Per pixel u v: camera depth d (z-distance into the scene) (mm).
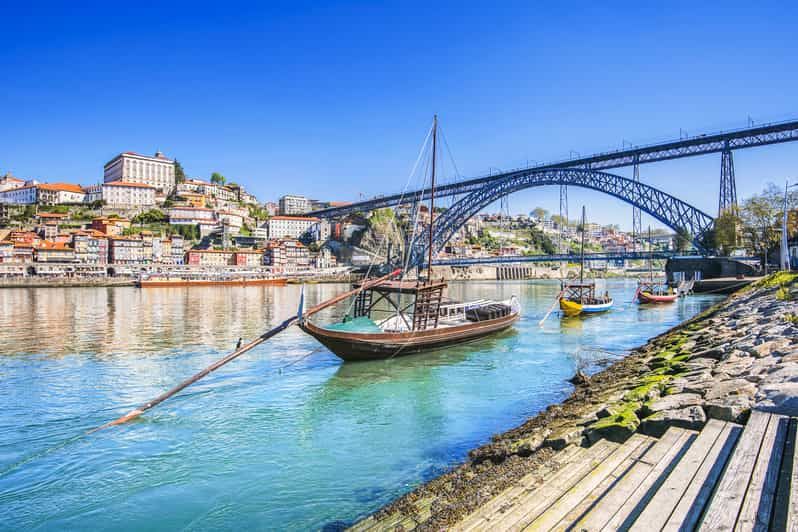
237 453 13773
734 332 20406
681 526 5227
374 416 16766
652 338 32219
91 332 38438
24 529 10164
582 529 5652
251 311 57594
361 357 25328
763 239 78125
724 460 6805
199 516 10469
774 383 9688
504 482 8430
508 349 29281
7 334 37281
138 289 108750
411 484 11422
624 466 7688
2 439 15000
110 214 177625
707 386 11055
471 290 114625
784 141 73062
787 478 5656
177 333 37844
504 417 16109
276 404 18359
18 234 141250
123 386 21156
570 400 16547
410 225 136125
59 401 18953
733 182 79250
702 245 85812
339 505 10680
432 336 27781
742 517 4977
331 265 180000
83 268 131500
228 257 158375
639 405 10914
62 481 12211
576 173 92438
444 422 15859
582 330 37875
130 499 11273
